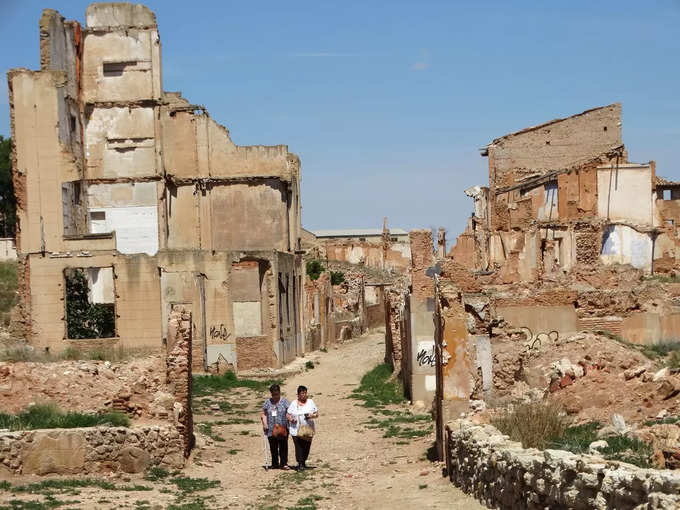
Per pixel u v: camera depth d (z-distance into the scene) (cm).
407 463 2134
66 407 2106
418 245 3231
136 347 4503
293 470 2134
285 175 5562
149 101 5403
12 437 1888
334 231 15162
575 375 2012
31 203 4678
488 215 7331
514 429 1619
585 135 7306
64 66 5072
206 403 3569
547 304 3069
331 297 7206
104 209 5381
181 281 4775
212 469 2131
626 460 1257
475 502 1541
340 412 3228
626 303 3189
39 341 4569
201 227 5547
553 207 6525
